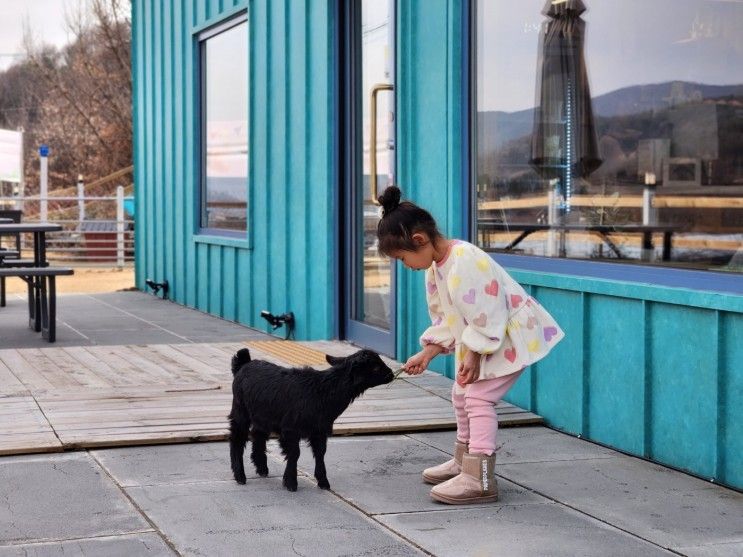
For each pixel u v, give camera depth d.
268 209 8.89
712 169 4.32
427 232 3.85
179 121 11.46
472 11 5.91
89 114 33.81
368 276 7.34
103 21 30.48
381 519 3.65
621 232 4.86
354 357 3.94
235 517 3.66
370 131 7.21
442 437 4.87
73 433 4.69
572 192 5.20
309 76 7.98
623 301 4.63
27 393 5.61
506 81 5.68
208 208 10.77
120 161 32.78
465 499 3.83
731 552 3.31
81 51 33.59
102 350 7.24
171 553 3.27
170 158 11.86
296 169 8.26
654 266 4.64
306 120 8.02
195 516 3.66
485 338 3.76
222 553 3.27
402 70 6.55
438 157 6.16
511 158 5.65
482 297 3.75
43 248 8.92
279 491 3.99
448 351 4.11
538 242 5.47
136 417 5.04
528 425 5.18
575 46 5.17
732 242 4.21
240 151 9.75
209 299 10.55
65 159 35.97
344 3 7.59
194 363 6.67
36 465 4.30
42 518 3.62
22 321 9.94
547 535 3.48
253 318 9.31
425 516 3.69
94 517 3.63
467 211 5.98
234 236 9.90
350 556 3.26
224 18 9.83
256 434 4.18
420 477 4.20
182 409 5.23
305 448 4.68
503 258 5.68
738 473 4.02
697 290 4.19
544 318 3.93
